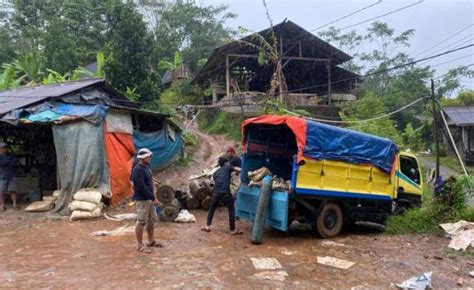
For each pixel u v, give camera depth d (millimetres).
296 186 8055
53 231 9008
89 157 11266
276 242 8203
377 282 5910
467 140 30609
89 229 9219
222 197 8695
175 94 36125
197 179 13188
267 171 9055
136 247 7547
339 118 26297
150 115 15922
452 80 42219
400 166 10508
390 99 38188
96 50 39750
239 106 25328
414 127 36781
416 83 40938
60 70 31156
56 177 13609
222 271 6180
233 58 27828
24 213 11125
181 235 8586
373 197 9438
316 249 7699
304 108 25781
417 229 9406
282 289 5496
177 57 37812
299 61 29203
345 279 5992
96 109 11555
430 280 5910
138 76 24078
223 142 23844
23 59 24906
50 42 32219
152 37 24922
